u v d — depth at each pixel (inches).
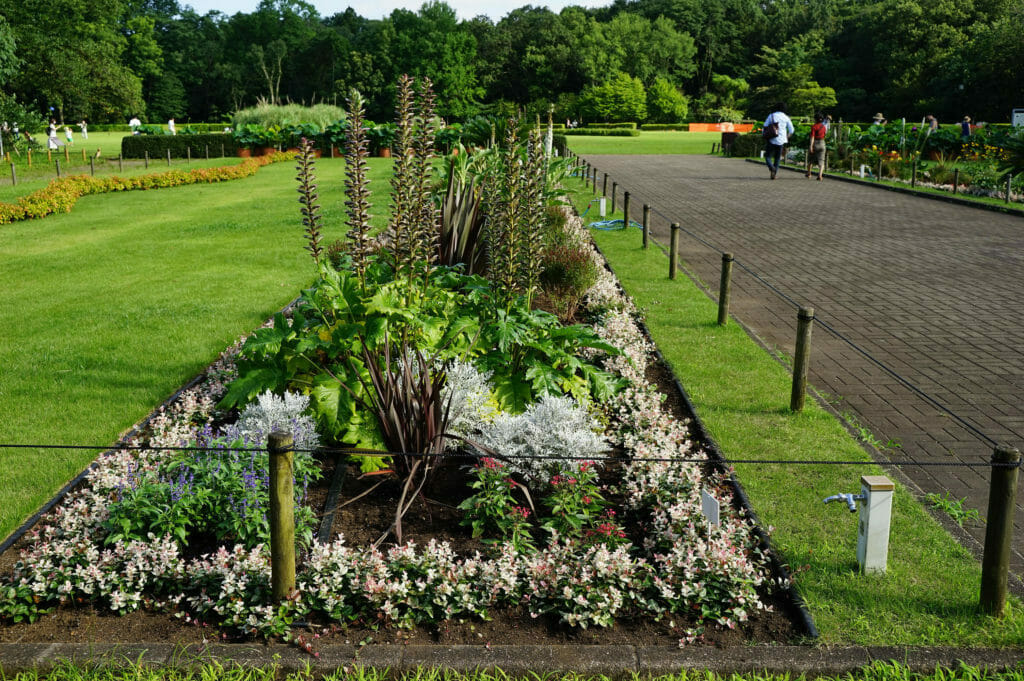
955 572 172.2
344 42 3929.6
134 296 440.8
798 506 200.1
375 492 210.4
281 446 152.3
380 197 908.6
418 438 207.2
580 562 168.2
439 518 198.1
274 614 156.9
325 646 150.0
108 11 2792.8
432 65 3722.9
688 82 4650.6
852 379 302.5
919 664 143.6
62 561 169.2
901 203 821.2
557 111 3678.6
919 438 249.4
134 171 1299.2
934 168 992.9
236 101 3941.9
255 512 181.6
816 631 152.8
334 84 3823.8
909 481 218.4
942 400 281.1
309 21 4495.6
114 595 160.9
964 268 501.4
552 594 162.9
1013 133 1152.8
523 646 150.3
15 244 631.2
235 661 146.2
